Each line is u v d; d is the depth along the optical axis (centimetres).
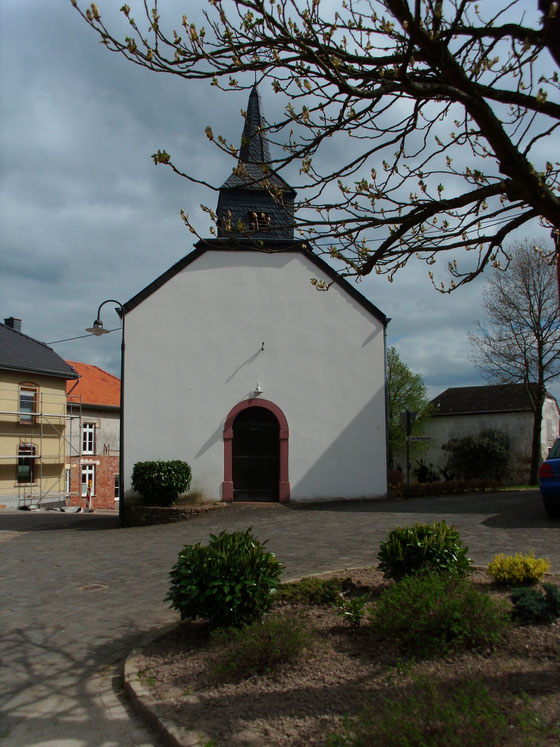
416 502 1562
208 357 1688
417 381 3506
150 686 423
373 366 1717
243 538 548
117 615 652
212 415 1669
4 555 1106
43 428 2953
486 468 3098
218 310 1705
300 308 1722
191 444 1655
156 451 1645
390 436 3497
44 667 500
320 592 570
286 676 408
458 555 571
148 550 1088
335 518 1312
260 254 1730
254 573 519
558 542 845
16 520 1983
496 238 510
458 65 394
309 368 1705
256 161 469
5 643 566
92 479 3619
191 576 514
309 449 1677
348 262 530
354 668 409
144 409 1655
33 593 768
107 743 360
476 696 319
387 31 440
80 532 1484
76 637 579
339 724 332
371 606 514
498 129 406
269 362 1698
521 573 571
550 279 2628
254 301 1716
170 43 430
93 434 3669
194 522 1437
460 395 3600
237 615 499
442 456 3494
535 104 413
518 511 1215
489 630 424
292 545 980
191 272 1709
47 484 2955
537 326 2694
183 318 1692
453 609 428
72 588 791
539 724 301
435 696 318
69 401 3478
